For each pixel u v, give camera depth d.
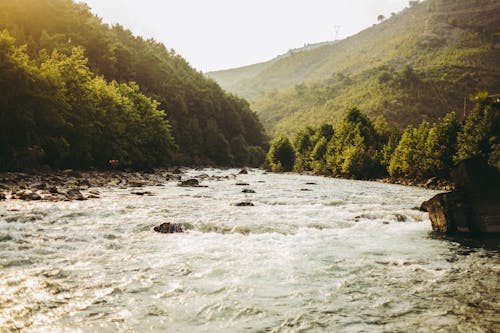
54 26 120.62
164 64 169.50
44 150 46.25
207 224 16.28
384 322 6.84
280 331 6.46
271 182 48.50
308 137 113.50
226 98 192.12
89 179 37.59
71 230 14.66
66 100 50.66
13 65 42.25
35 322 6.54
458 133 50.91
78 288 8.33
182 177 53.25
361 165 71.88
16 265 9.90
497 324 6.74
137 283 8.78
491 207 15.30
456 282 9.27
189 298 7.93
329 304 7.73
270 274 9.73
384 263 11.05
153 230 15.24
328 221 17.98
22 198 22.16
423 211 21.38
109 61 125.25
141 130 68.50
